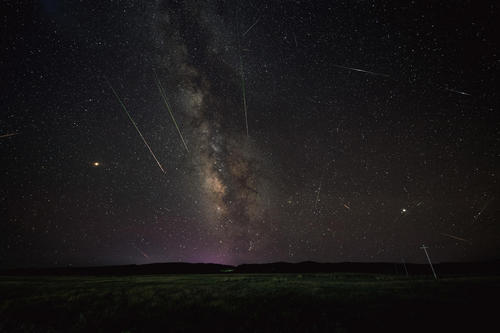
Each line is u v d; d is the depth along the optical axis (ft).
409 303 50.24
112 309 53.52
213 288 77.15
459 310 44.75
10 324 47.14
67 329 43.80
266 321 44.04
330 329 39.32
